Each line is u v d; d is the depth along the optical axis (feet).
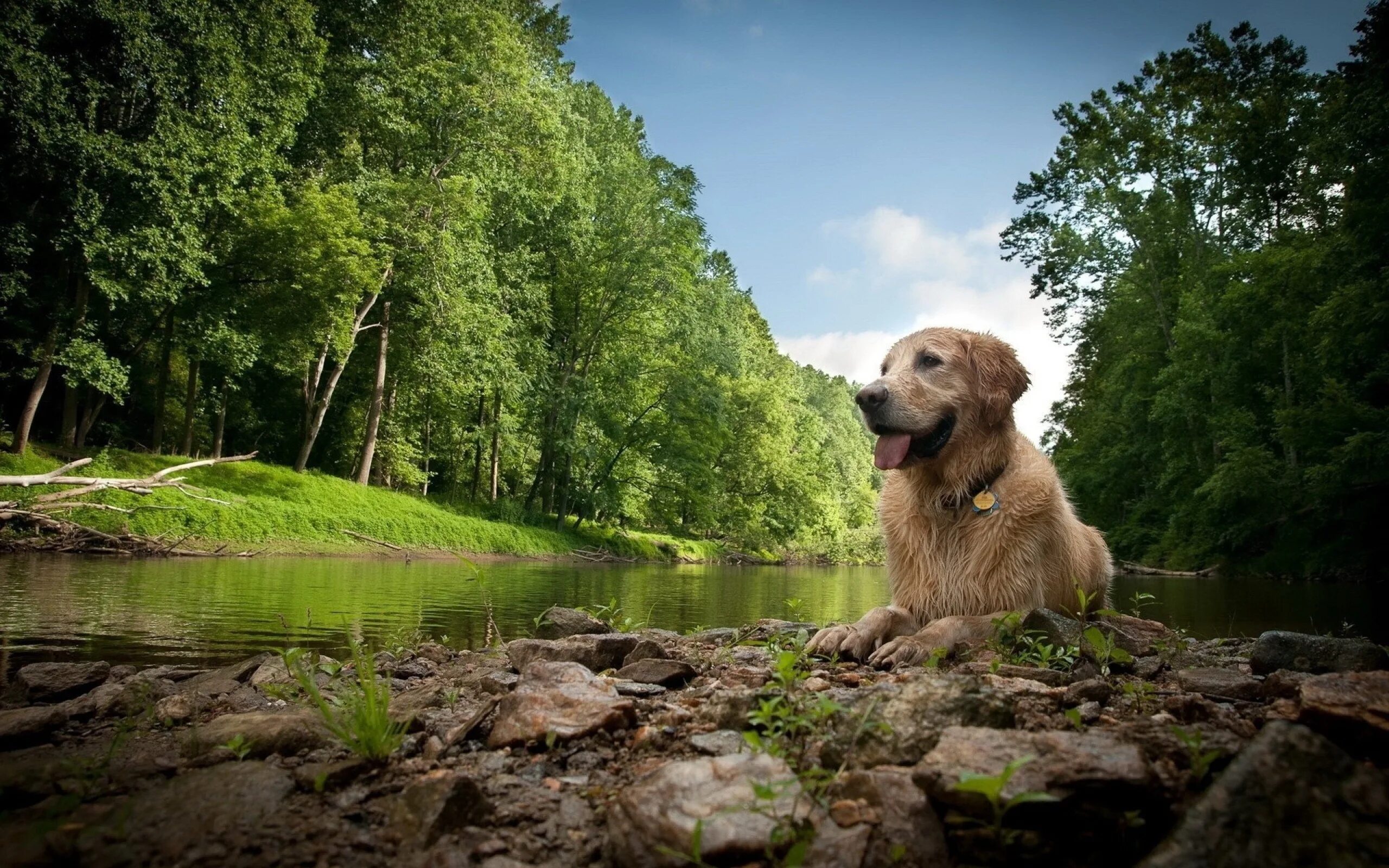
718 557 141.69
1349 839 3.84
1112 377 110.73
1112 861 4.51
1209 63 94.84
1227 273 88.89
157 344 86.28
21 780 6.14
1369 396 73.46
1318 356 72.54
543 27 116.67
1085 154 98.89
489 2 96.07
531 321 107.24
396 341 93.40
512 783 5.81
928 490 12.43
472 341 90.79
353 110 84.48
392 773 6.09
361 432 103.76
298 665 7.22
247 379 96.63
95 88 59.52
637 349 116.88
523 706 7.20
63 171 59.41
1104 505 112.47
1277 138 86.33
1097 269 104.01
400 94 87.20
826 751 5.68
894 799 4.71
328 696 9.75
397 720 7.32
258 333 76.28
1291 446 78.69
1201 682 9.57
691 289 118.93
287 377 99.60
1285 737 4.25
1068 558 12.55
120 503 60.90
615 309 111.24
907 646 10.77
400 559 70.13
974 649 10.59
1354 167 66.13
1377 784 4.05
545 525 113.29
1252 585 64.80
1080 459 115.85
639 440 122.42
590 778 5.98
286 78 72.43
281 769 5.97
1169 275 102.58
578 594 36.32
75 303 68.80
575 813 5.30
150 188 61.52
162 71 62.18
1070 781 4.49
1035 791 4.46
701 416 125.08
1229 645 16.63
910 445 12.05
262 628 19.19
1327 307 65.46
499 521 99.14
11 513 49.93
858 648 11.43
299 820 5.16
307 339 78.38
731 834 4.34
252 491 74.43
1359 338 65.46
